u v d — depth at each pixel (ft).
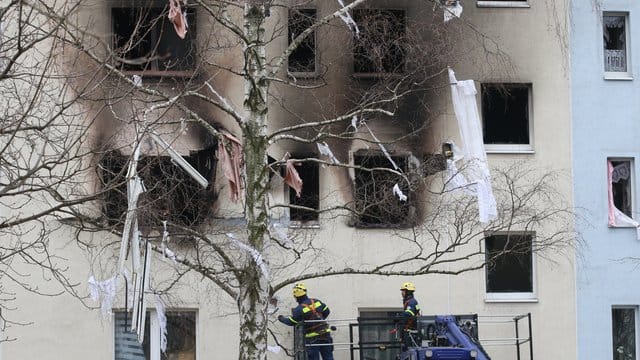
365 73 145.89
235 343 145.48
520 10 153.38
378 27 143.43
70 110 128.88
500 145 153.99
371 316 148.77
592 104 154.61
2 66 95.50
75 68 118.21
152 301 140.97
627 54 157.17
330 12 143.54
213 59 143.33
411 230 146.61
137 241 95.04
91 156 128.57
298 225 145.38
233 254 139.13
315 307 134.41
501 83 152.15
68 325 143.74
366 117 142.72
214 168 142.31
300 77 142.82
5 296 143.02
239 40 130.93
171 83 140.87
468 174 137.90
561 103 153.99
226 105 114.93
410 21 145.28
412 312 132.05
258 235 114.93
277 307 139.54
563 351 151.33
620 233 153.69
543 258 149.89
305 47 148.46
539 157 153.17
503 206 136.36
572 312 151.84
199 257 128.06
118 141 129.59
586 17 155.12
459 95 139.23
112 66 103.04
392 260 147.64
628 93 155.43
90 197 87.35
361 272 117.08
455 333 128.36
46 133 99.04
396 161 149.69
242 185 120.26
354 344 144.05
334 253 146.82
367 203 140.26
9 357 142.82
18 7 87.81
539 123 153.28
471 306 149.69
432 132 147.33
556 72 153.89
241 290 114.73
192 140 142.10
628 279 153.17
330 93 146.00
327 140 146.51
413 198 145.59
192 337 146.20
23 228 142.20
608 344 152.25
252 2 117.39
